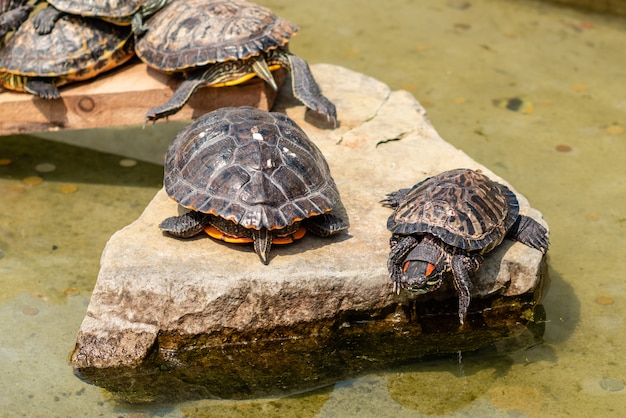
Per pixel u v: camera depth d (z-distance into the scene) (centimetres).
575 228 229
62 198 235
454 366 209
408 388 206
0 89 236
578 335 212
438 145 228
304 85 230
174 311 207
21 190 236
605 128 250
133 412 204
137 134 250
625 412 203
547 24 283
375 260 209
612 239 227
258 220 204
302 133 214
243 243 210
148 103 234
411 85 262
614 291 218
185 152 211
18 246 226
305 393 206
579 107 256
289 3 291
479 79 264
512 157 243
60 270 222
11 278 220
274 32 229
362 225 214
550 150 245
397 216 208
